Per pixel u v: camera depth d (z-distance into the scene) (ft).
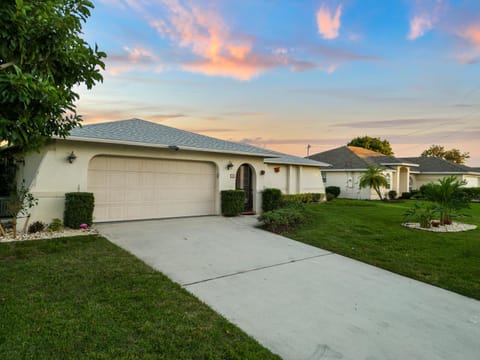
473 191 71.77
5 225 23.53
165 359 7.64
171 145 28.50
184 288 12.79
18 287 11.66
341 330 9.92
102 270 14.05
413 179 92.43
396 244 22.82
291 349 8.64
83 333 8.58
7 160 28.35
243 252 19.38
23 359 7.32
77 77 10.99
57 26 9.14
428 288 14.38
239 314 10.71
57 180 23.75
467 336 9.93
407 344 9.26
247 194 39.70
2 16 8.11
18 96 7.90
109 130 29.27
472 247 22.09
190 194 32.40
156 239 21.48
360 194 72.59
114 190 27.37
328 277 15.33
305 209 37.91
